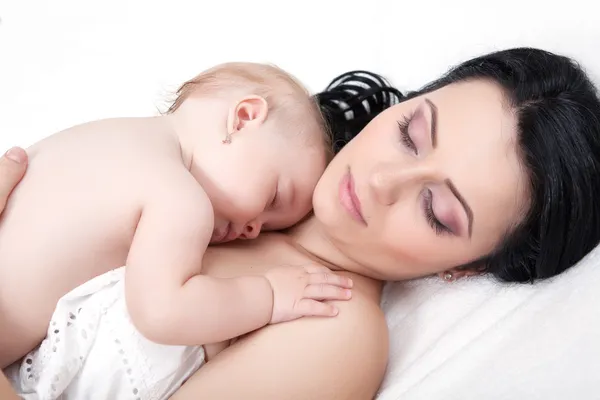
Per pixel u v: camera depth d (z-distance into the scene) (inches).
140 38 59.9
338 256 44.6
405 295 46.6
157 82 58.6
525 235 41.2
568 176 39.3
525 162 39.0
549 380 36.6
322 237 45.3
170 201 36.5
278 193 43.4
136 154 38.3
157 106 56.6
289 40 59.6
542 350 37.7
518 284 43.1
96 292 37.3
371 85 53.7
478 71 42.0
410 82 56.6
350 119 52.1
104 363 36.3
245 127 42.0
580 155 39.2
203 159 41.1
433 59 56.3
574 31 51.8
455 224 39.6
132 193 36.9
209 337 35.9
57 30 59.9
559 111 39.1
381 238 40.9
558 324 38.5
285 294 38.3
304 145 44.2
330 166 42.9
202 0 60.6
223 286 36.4
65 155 38.4
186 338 35.2
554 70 40.6
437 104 40.8
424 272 43.7
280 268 39.8
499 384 37.3
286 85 45.5
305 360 37.2
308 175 44.4
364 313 39.6
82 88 58.2
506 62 41.4
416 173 38.7
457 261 42.1
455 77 43.9
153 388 36.9
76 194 36.9
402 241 40.5
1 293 35.6
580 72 42.0
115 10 60.5
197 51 59.6
